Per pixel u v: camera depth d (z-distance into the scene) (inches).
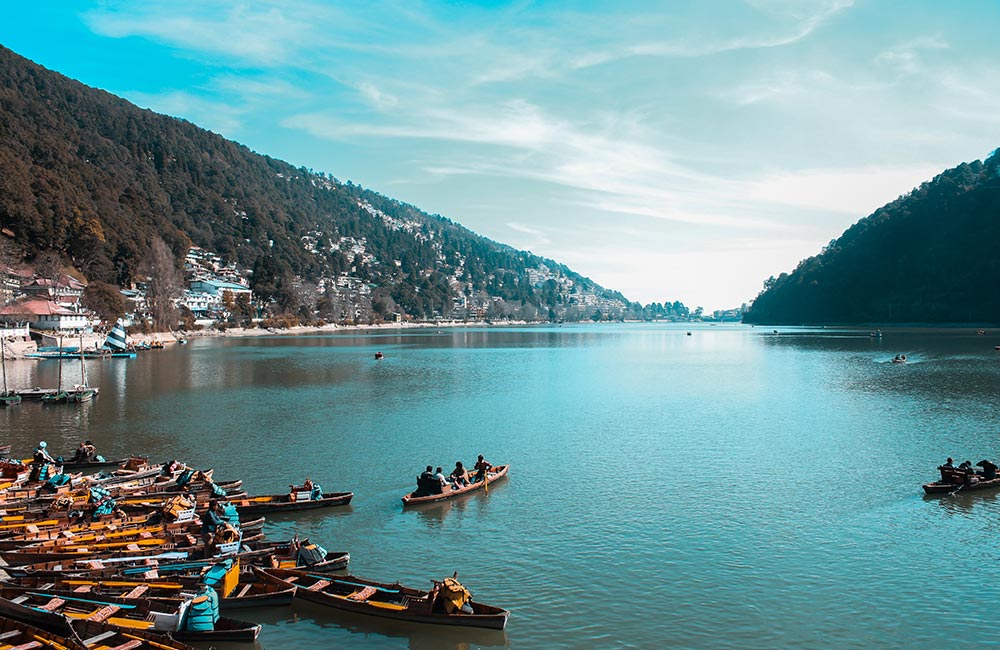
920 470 1782.7
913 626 981.2
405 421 2532.0
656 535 1321.4
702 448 2055.9
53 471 1630.2
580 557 1217.4
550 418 2598.4
